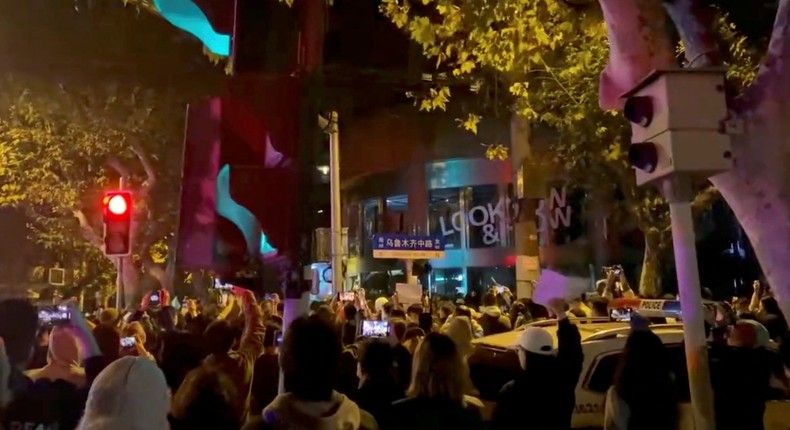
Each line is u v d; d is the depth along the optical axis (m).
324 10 3.94
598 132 16.77
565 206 24.44
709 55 5.13
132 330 7.66
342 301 13.69
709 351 5.50
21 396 4.59
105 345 5.75
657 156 4.20
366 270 41.66
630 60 4.84
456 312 10.95
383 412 4.50
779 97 4.40
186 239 3.96
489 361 7.40
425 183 38.81
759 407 5.43
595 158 17.73
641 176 4.32
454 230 37.94
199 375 3.91
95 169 31.19
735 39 14.98
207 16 3.92
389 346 5.01
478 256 36.81
